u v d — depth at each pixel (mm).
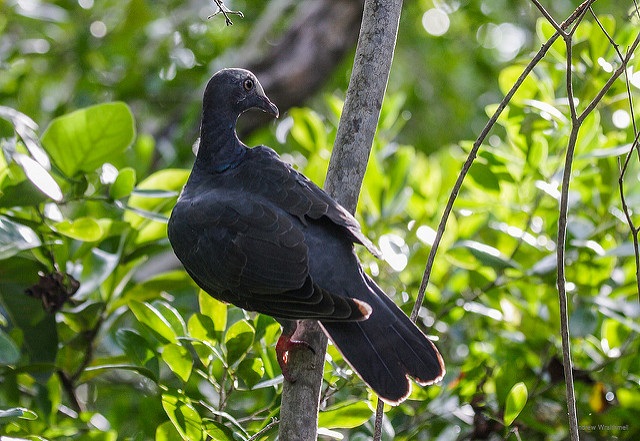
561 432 10383
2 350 9344
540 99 10828
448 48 18578
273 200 8102
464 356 11281
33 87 16438
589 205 10984
